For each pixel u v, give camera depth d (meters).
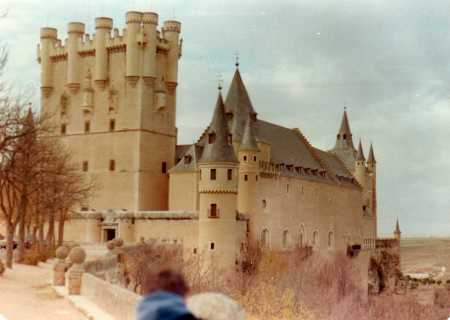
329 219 147.62
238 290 81.31
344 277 119.50
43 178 80.50
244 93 133.25
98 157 124.38
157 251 87.56
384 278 176.62
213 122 109.12
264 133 136.12
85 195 101.75
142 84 121.81
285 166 132.50
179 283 9.11
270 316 76.06
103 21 124.31
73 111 127.00
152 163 123.00
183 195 116.75
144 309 8.87
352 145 179.38
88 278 36.50
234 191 107.12
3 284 44.75
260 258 107.81
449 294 142.25
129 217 113.19
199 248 106.12
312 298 89.81
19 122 66.19
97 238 114.62
